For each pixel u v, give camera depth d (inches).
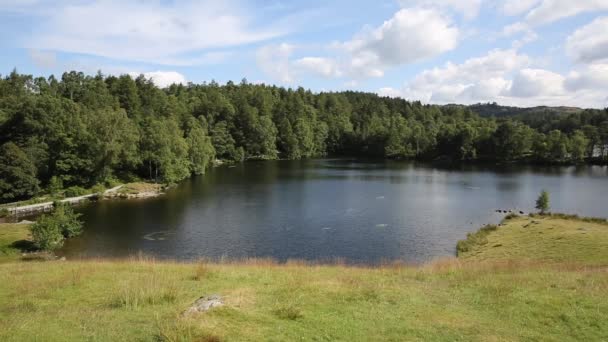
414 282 686.5
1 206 2394.2
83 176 3048.7
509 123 5748.0
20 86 4734.3
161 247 1664.6
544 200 2176.4
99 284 658.2
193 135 4296.3
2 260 1333.7
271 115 6899.6
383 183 3533.5
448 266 846.5
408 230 1945.1
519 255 1364.4
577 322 484.7
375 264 1406.3
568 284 645.9
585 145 5216.5
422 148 6387.8
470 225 2038.6
